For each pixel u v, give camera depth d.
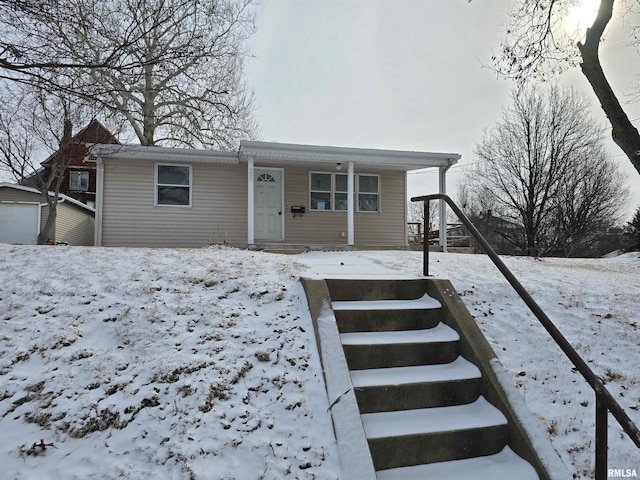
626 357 3.64
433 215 36.41
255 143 9.65
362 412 2.70
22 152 9.20
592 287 5.12
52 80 6.03
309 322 3.34
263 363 2.83
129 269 4.18
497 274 5.42
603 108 5.93
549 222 21.84
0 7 5.23
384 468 2.41
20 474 1.95
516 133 22.23
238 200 11.44
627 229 23.64
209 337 3.05
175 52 7.08
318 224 12.00
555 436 2.72
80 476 1.97
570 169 21.11
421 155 10.91
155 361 2.75
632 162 5.66
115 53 5.85
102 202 10.45
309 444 2.27
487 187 24.08
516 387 2.88
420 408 2.81
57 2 5.61
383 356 3.11
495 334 3.70
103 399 2.42
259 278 4.11
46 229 9.73
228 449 2.20
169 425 2.29
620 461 2.64
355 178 12.42
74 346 2.84
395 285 3.91
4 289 3.47
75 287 3.62
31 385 2.47
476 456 2.57
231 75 16.78
